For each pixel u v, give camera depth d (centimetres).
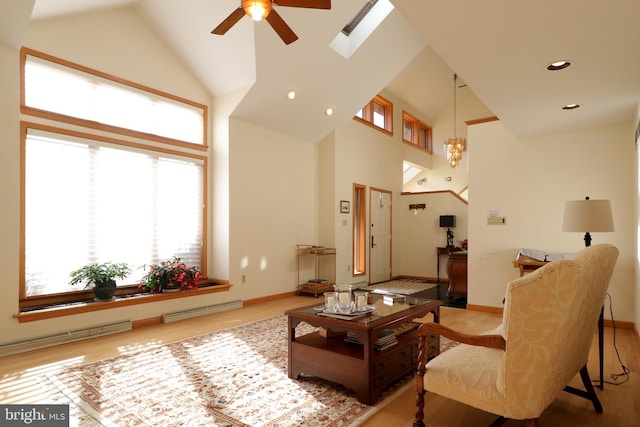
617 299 420
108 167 432
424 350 190
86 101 416
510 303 158
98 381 266
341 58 511
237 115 525
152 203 473
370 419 217
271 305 539
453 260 597
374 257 779
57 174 391
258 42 435
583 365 218
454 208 821
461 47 253
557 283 150
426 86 910
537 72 289
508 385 162
